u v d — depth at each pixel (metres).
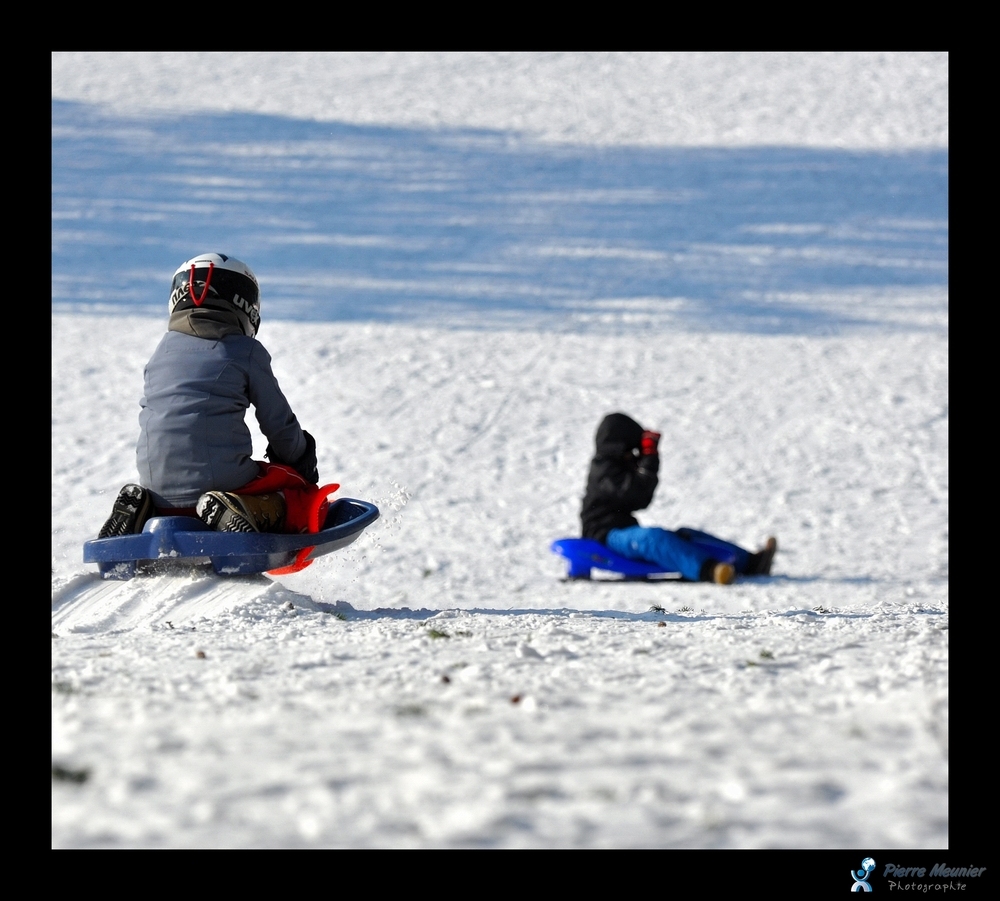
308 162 98.44
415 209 87.06
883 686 9.95
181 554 17.73
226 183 91.75
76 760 7.47
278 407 18.94
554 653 12.22
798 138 105.88
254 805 6.55
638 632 14.45
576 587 29.00
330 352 57.56
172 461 18.22
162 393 18.38
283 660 11.89
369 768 7.19
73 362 53.25
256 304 19.41
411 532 35.22
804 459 43.47
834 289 70.44
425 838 6.07
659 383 53.69
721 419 48.50
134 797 6.73
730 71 127.25
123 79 122.81
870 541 34.66
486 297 68.50
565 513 38.06
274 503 18.41
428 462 42.91
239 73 127.00
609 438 31.62
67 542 31.81
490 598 26.80
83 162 94.75
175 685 10.28
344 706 9.08
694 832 6.22
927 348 58.78
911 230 82.19
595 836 6.11
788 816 6.40
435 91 121.88
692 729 8.26
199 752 7.61
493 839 6.10
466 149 103.31
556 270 74.12
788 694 9.66
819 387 52.75
